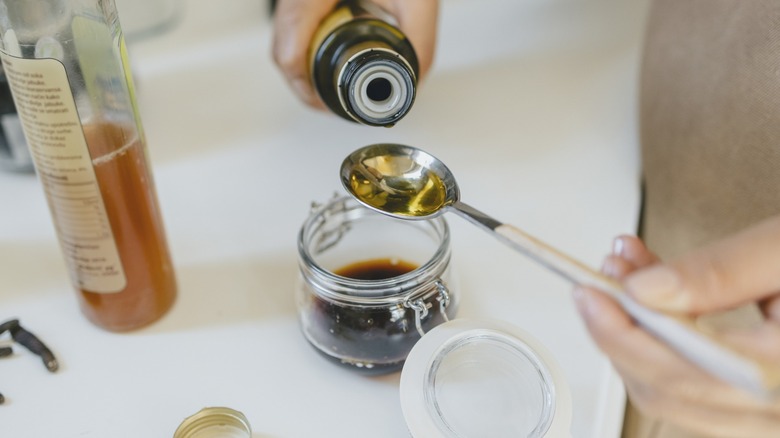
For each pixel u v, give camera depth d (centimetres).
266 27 75
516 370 44
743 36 49
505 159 61
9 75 43
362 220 50
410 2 58
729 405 36
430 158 46
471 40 73
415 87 45
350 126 65
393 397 47
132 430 46
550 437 42
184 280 53
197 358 49
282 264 54
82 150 44
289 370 48
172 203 58
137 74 68
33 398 47
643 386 38
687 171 54
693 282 36
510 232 39
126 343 50
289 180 60
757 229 38
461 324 46
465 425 42
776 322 37
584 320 37
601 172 60
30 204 58
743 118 50
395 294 44
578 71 69
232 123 65
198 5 77
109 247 47
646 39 59
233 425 45
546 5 76
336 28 54
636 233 58
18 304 52
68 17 42
